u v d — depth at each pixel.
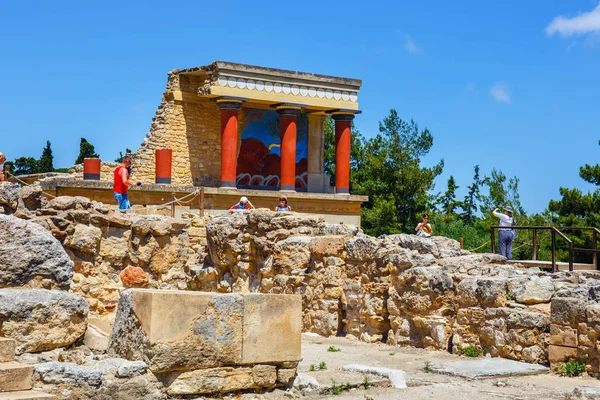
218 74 40.34
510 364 12.86
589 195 43.53
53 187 34.38
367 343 15.73
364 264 16.36
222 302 10.17
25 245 11.47
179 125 42.84
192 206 38.66
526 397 10.73
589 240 41.00
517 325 13.34
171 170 40.97
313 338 16.38
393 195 59.47
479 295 14.20
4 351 10.11
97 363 9.84
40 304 10.71
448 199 73.50
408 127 62.06
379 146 61.94
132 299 10.20
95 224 17.75
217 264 19.39
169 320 9.80
